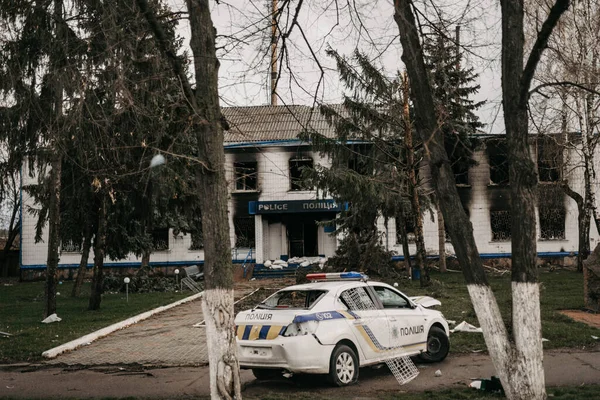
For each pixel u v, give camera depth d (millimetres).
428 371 11102
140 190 19391
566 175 31484
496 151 37344
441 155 7066
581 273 31203
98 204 25125
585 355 12016
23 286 34875
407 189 24750
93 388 10508
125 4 8219
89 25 9656
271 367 9805
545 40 6406
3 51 10969
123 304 22828
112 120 8719
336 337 10008
